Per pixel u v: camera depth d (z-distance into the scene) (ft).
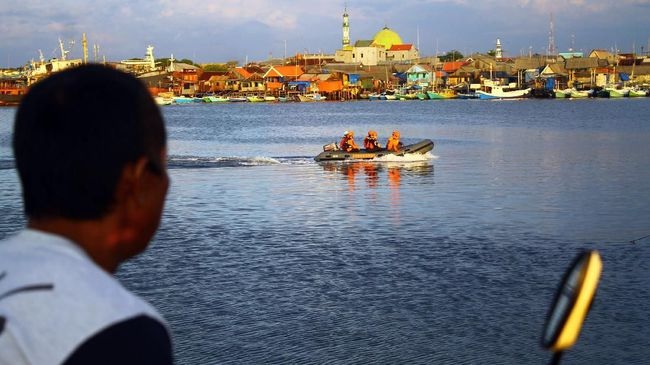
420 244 53.88
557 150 138.92
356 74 558.15
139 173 6.20
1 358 5.38
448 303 39.45
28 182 6.07
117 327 5.48
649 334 34.73
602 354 32.68
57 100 5.98
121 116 6.06
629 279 43.65
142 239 6.51
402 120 278.05
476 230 59.16
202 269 46.39
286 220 64.54
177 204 74.18
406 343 34.04
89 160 5.97
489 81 517.55
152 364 5.44
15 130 6.08
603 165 110.42
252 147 161.48
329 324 36.45
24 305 5.53
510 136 182.29
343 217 66.13
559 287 6.49
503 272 45.62
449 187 86.53
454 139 174.81
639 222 61.77
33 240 6.06
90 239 6.21
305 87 537.65
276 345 33.86
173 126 253.24
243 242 54.65
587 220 63.05
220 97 514.27
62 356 5.35
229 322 36.76
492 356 32.58
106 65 6.46
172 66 560.61
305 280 43.98
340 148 122.01
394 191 83.61
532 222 62.44
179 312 38.27
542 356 32.58
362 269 46.47
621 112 311.47
